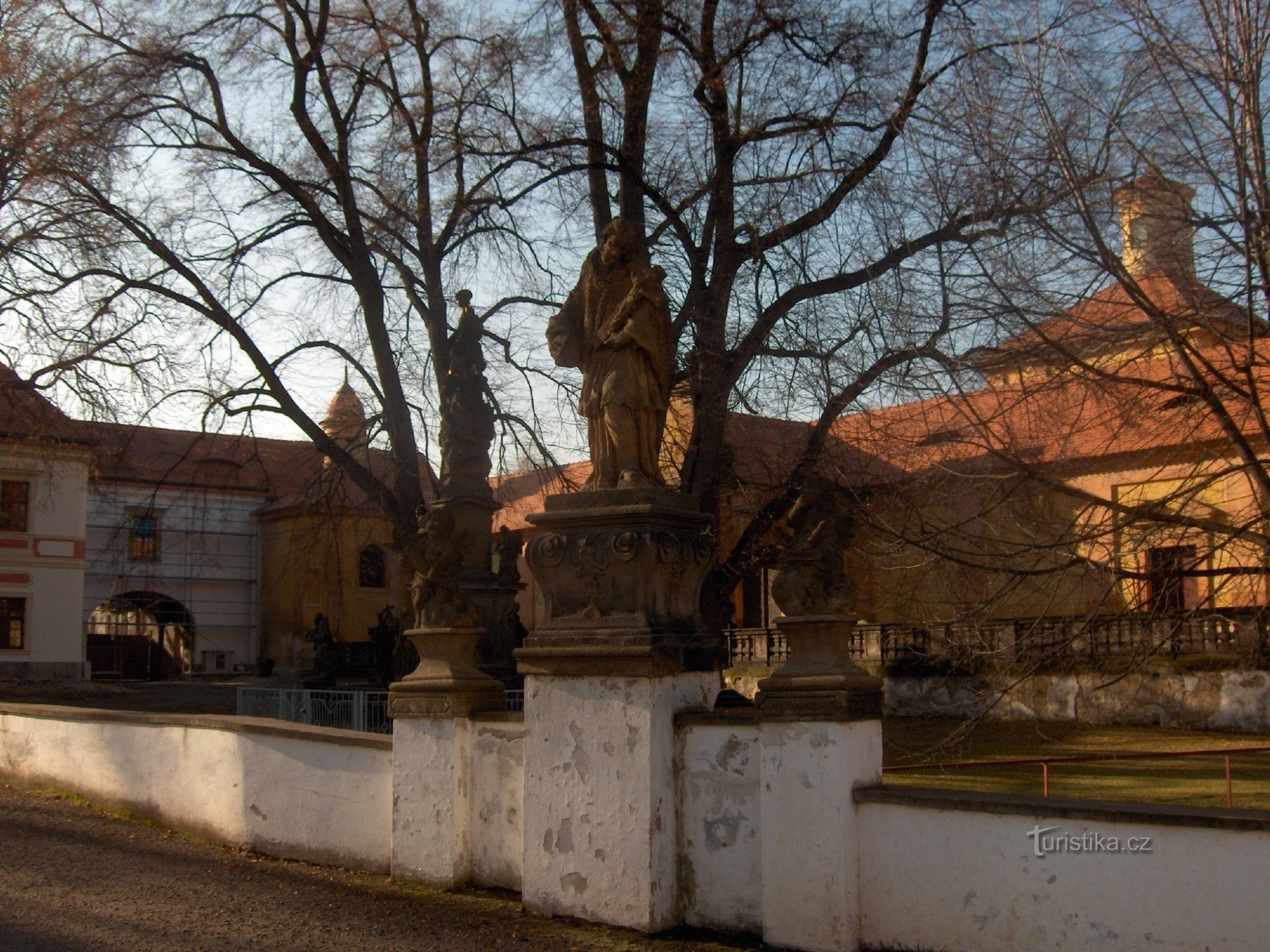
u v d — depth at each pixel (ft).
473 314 66.64
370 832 28.50
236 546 173.17
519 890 25.49
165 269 67.82
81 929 23.73
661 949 21.50
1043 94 35.55
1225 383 34.78
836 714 20.80
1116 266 34.12
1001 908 19.16
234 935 23.16
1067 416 39.27
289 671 164.66
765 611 91.35
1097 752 59.31
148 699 115.34
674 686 23.52
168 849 32.22
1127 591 39.96
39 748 43.93
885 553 43.86
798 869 21.01
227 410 69.41
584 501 24.66
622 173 56.29
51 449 77.15
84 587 158.10
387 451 73.77
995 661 42.75
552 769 24.17
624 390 24.84
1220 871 17.17
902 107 51.72
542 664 24.38
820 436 48.26
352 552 166.30
